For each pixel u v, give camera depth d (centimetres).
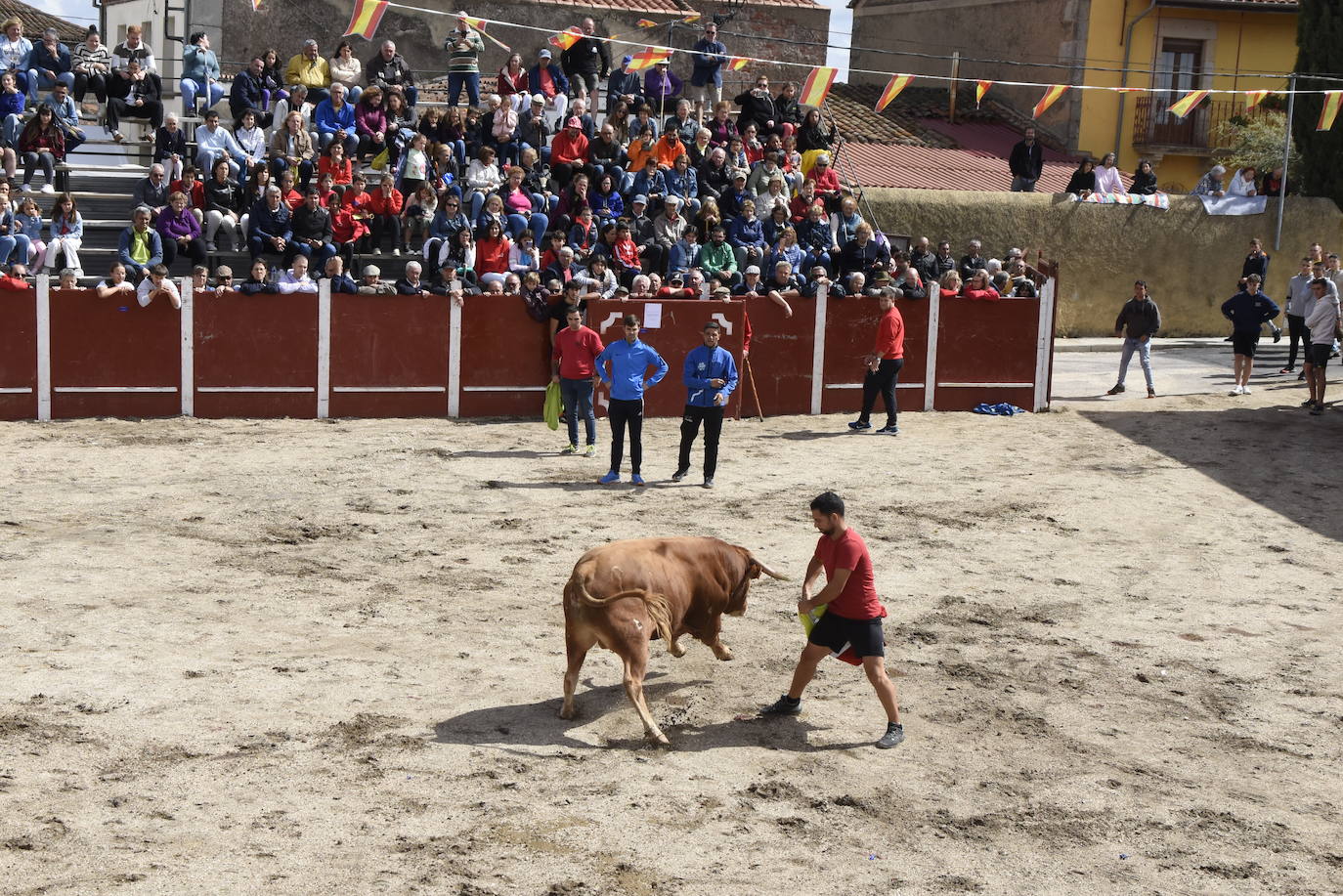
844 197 2456
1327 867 720
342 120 2230
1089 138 3353
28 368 1762
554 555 1256
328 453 1652
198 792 735
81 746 788
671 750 827
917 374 2080
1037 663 1027
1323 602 1228
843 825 738
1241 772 845
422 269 2117
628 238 2138
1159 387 2306
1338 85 2930
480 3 2855
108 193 2162
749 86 3183
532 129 2333
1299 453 1838
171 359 1819
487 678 937
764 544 1316
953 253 2792
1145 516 1509
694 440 1733
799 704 899
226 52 2664
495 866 669
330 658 961
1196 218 2911
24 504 1348
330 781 759
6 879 631
